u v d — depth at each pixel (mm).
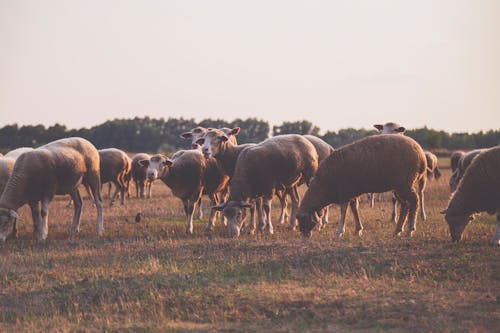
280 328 9062
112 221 20844
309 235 15820
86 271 12750
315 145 20172
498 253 12266
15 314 10398
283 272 11922
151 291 10867
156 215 22594
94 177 18422
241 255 13336
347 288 10680
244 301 10234
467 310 9383
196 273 12070
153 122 125875
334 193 15547
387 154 14867
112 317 9977
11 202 16531
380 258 12281
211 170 19219
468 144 111688
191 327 9289
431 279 11031
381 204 26656
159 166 18297
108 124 123938
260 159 17141
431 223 18109
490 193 13711
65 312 10422
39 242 16531
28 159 16766
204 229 18938
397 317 9219
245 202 16906
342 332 8734
